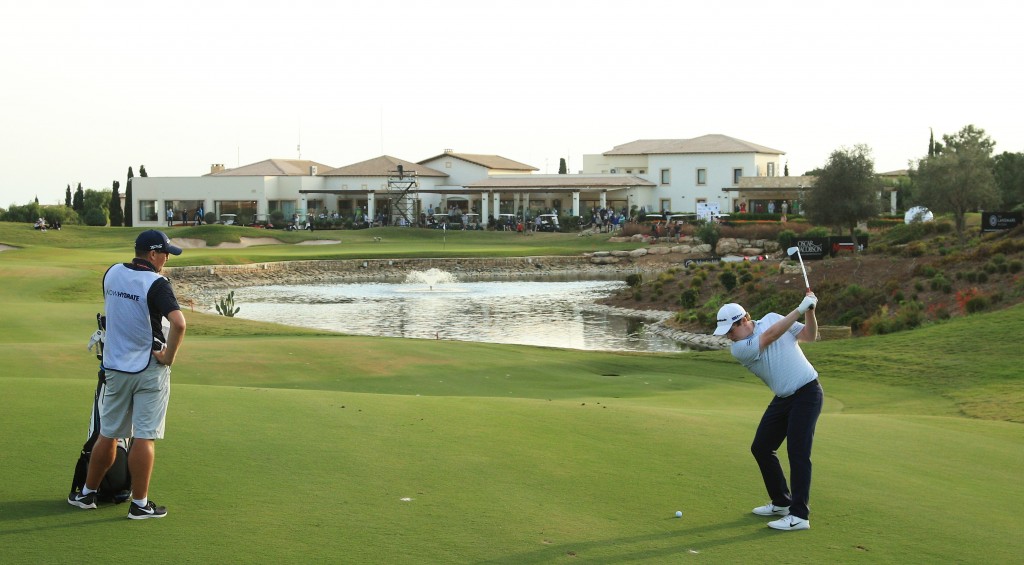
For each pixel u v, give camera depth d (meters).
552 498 7.83
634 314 43.28
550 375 19.84
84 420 9.60
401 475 8.29
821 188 51.97
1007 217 42.28
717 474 8.84
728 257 69.06
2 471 7.93
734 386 19.05
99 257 63.47
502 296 52.16
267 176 104.06
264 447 9.02
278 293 54.59
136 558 6.11
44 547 6.28
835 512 7.82
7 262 54.62
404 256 71.50
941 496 8.56
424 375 18.94
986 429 12.65
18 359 17.91
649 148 108.19
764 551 6.74
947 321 26.62
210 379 17.31
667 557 6.54
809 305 7.48
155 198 106.19
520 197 103.38
